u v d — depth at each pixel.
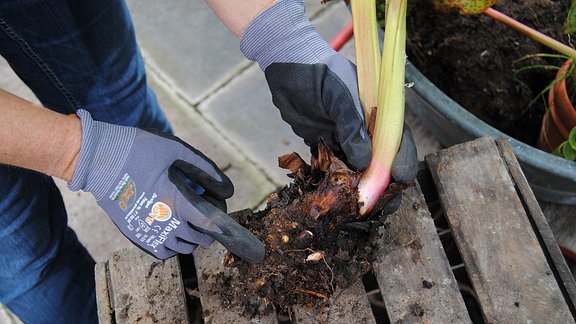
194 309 0.84
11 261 0.98
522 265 0.77
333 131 0.84
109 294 0.82
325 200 0.77
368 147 0.78
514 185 0.83
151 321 0.79
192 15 1.47
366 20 0.80
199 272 0.81
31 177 0.96
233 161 1.33
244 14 0.81
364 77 0.81
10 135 0.73
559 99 1.02
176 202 0.79
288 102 0.84
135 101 1.12
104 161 0.78
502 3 1.14
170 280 0.81
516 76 1.13
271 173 1.31
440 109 0.99
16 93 1.42
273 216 0.79
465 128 0.98
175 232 0.80
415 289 0.78
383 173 0.78
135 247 0.84
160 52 1.44
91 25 0.95
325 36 1.41
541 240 0.81
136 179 0.79
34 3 0.88
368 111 0.82
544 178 1.02
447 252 0.88
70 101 1.07
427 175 0.85
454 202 0.82
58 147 0.75
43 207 0.99
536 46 1.12
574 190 1.03
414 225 0.81
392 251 0.80
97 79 1.03
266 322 0.78
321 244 0.77
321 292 0.77
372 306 0.83
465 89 1.14
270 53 0.82
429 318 0.76
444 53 1.15
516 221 0.80
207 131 1.36
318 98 0.80
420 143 1.29
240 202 1.29
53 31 0.93
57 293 1.06
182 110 1.38
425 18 1.16
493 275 0.77
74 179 0.78
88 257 1.13
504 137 0.92
